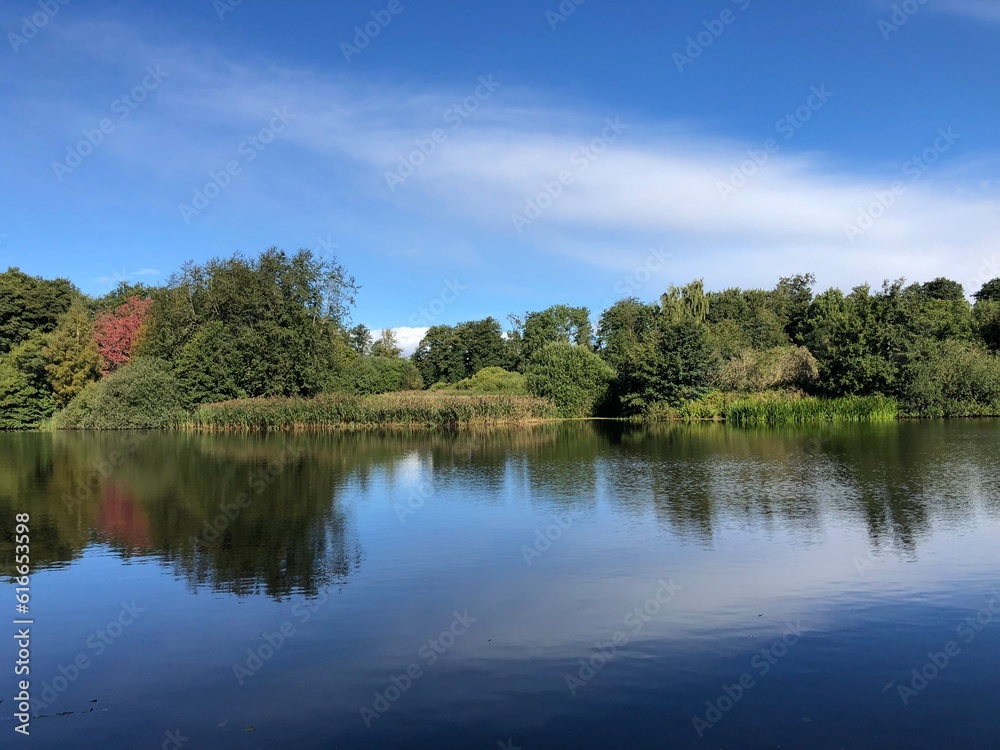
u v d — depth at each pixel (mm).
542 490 18656
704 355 52562
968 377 47750
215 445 33938
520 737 5949
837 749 5738
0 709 6605
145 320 54469
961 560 11258
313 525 14438
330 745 5875
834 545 12297
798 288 86562
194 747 5883
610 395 56969
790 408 46094
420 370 91312
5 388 49312
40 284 60031
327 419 45938
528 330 84562
